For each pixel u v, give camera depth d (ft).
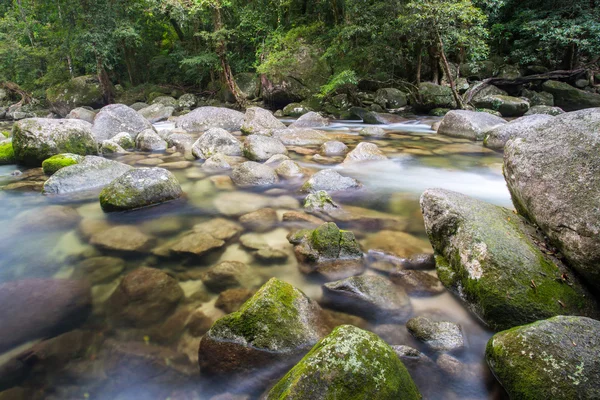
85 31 55.93
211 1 48.78
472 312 8.75
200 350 7.51
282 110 52.85
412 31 37.55
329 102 50.60
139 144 28.71
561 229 8.28
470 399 6.45
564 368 5.83
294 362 7.22
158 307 9.10
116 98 67.10
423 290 9.61
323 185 17.93
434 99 45.01
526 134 10.39
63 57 64.80
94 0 55.93
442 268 9.99
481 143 29.86
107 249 12.23
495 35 57.52
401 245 12.16
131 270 10.86
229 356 7.32
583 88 52.08
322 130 36.94
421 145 29.45
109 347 7.82
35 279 10.44
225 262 11.19
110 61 69.00
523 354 6.33
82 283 10.26
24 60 69.82
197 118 38.99
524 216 10.45
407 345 7.75
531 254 8.63
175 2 47.50
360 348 5.91
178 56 68.54
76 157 21.90
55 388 6.85
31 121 23.39
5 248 12.36
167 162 24.16
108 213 15.44
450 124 33.35
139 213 15.46
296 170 20.43
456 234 9.82
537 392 5.84
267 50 50.31
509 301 7.98
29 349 7.79
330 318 8.59
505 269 8.34
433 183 19.86
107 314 8.87
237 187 18.74
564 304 7.84
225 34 53.06
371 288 9.39
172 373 7.13
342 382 5.52
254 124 35.42
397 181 20.25
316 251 11.27
